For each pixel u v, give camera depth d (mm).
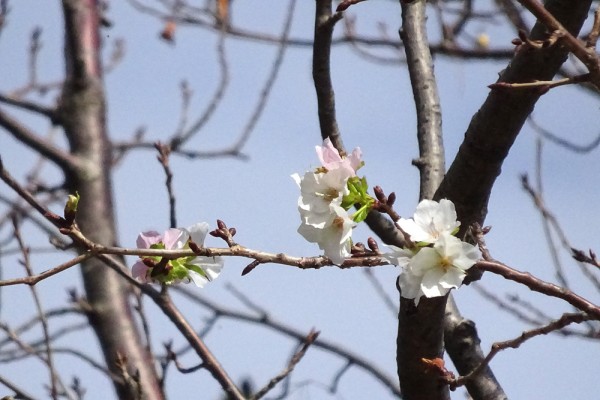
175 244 2012
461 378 2018
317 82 2229
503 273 1979
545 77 2002
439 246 1947
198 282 2004
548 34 1981
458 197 2043
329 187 1973
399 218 1971
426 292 1947
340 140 2230
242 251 1997
